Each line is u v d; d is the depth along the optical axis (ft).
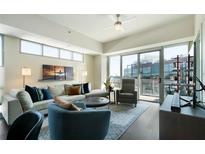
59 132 5.28
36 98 10.25
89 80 21.25
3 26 9.41
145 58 17.37
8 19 9.25
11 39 11.80
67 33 14.05
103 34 16.31
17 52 12.22
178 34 12.62
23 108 8.54
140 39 15.69
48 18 11.80
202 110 4.80
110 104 15.05
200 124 4.08
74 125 5.16
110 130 7.82
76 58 18.99
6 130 7.68
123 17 11.64
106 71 22.04
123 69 19.93
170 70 15.06
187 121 4.31
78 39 15.53
